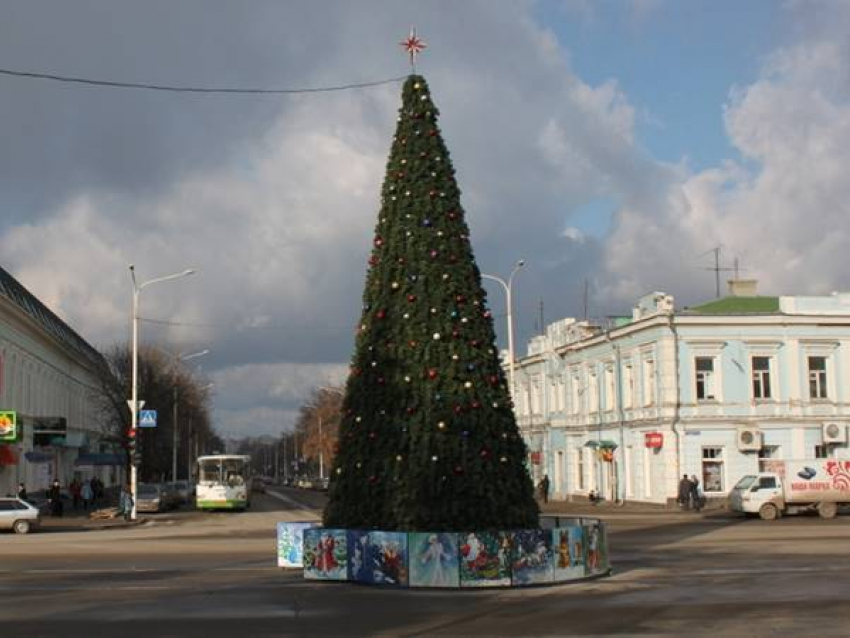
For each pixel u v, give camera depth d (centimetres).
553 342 6594
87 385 8831
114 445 7681
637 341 5212
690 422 4847
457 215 1802
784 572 1892
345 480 1792
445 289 1747
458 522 1666
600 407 5712
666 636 1195
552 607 1442
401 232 1792
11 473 5394
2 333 5169
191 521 4434
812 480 4003
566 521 2023
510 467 1731
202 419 12150
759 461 4878
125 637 1216
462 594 1588
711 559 2177
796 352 4956
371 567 1694
